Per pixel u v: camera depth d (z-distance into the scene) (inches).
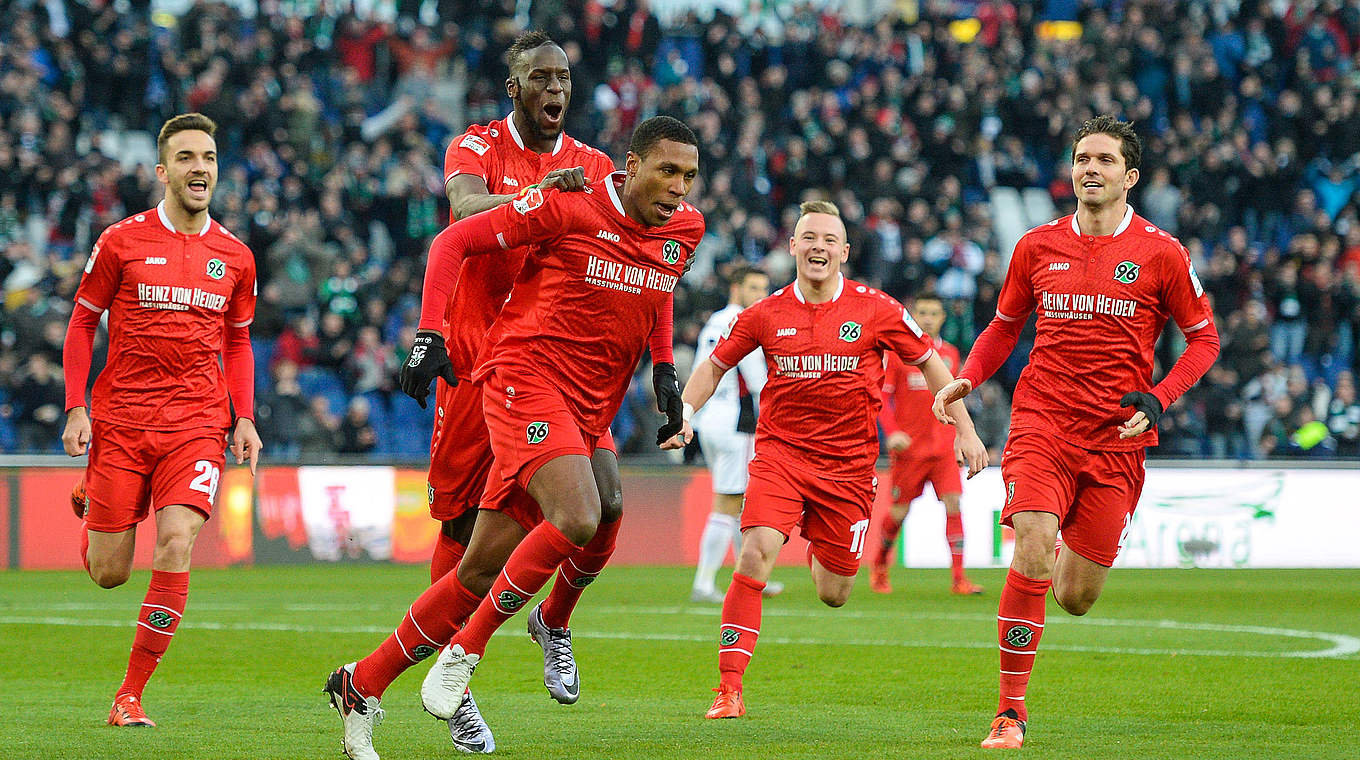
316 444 1312.7
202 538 1194.6
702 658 671.1
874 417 557.6
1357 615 881.5
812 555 564.1
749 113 1840.6
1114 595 1029.8
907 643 727.1
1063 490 459.5
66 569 1186.0
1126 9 2084.2
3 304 1424.7
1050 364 468.4
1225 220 1800.0
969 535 1274.6
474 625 399.2
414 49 1870.1
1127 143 464.4
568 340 411.8
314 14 1835.6
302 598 963.3
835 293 552.7
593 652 693.3
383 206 1621.6
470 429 459.5
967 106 1898.4
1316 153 1923.0
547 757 406.9
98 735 446.9
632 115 1813.5
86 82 1690.5
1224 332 1654.8
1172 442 1507.1
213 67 1681.8
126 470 497.4
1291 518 1299.2
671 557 1282.0
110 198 1530.5
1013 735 426.3
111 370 501.4
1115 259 461.7
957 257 1694.1
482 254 423.2
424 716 499.5
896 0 2183.8
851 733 454.0
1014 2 2092.8
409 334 1445.6
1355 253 1729.8
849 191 1743.4
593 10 1868.8
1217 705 523.2
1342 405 1507.1
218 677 605.0
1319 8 2038.6
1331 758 403.2
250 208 1519.4
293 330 1418.6
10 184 1536.7
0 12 1689.2
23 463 1187.3
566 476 397.4
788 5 2092.8
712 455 945.5
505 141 481.1
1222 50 2025.1
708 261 1663.4
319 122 1690.5
